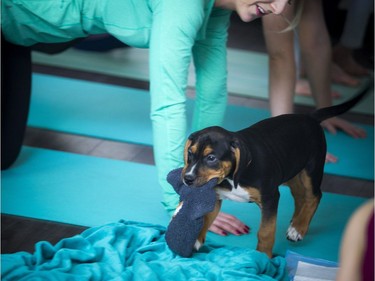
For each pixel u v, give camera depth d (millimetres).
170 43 2646
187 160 2359
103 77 4773
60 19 2965
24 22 3041
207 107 3172
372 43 5688
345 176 3662
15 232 2867
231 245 2865
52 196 3158
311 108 4578
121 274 2455
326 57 3918
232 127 4137
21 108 3332
